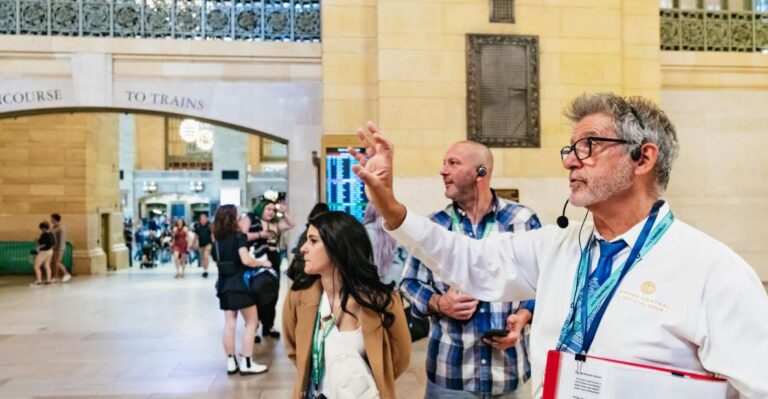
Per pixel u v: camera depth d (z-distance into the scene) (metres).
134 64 9.92
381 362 2.75
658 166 1.66
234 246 6.34
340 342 2.76
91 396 5.64
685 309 1.46
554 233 1.91
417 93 8.75
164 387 5.92
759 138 10.97
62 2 9.84
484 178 3.01
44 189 16.92
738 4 11.15
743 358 1.38
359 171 1.90
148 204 28.95
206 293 12.90
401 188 8.66
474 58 8.77
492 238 2.08
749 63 10.82
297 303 2.93
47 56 9.70
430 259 2.05
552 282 1.80
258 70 10.16
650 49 9.54
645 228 1.60
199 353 7.33
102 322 9.40
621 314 1.54
